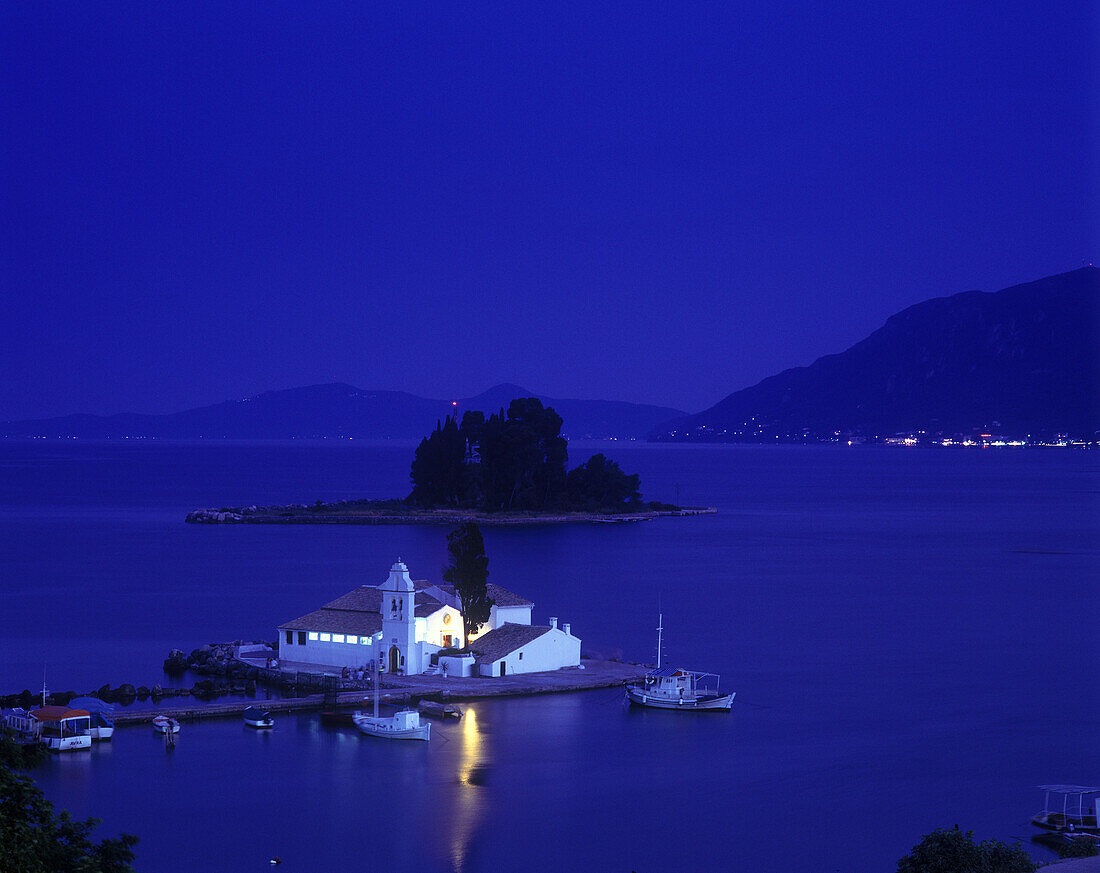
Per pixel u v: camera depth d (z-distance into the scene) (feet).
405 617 437.17
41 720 355.36
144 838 283.38
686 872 268.21
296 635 455.22
